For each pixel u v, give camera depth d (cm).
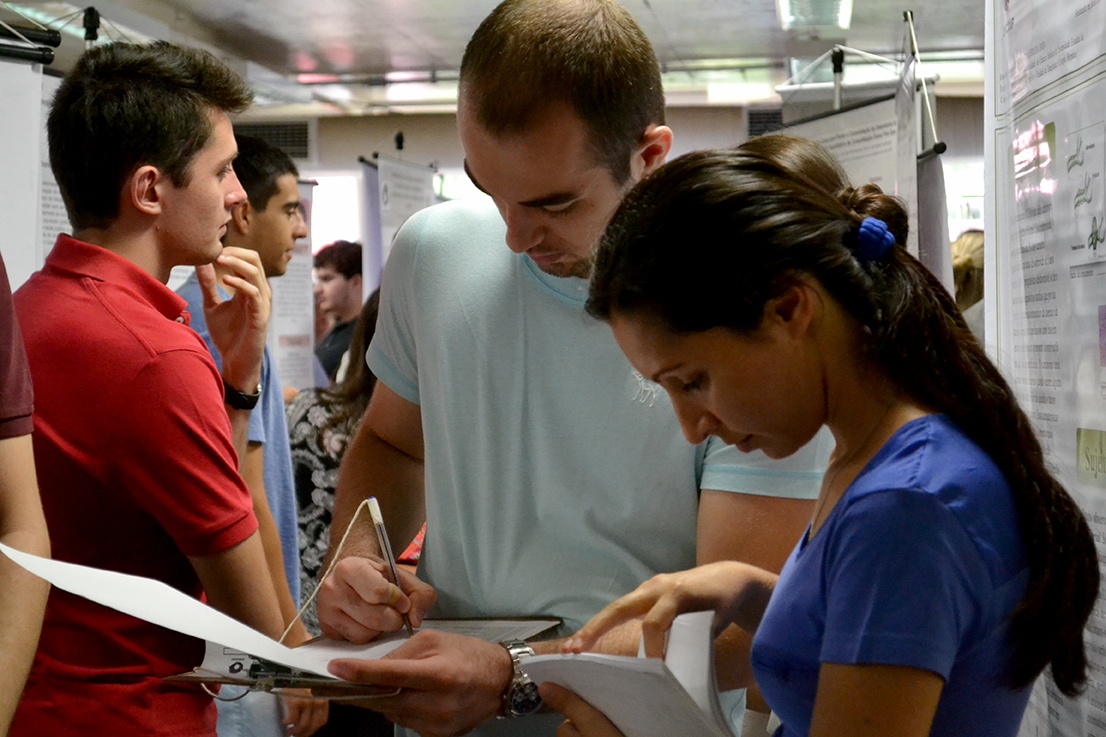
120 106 169
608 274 102
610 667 100
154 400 155
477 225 162
